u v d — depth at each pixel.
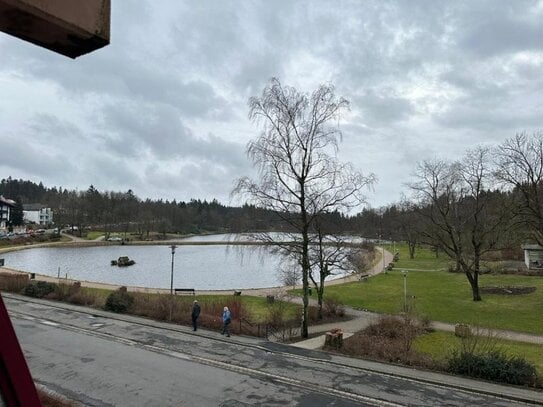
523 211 37.56
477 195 38.94
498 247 44.84
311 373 16.97
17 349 2.01
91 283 44.09
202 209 165.62
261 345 21.08
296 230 24.50
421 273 59.03
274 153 23.55
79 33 1.82
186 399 13.99
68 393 14.15
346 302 37.12
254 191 23.86
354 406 13.82
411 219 68.38
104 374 16.05
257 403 13.84
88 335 21.81
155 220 137.25
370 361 18.77
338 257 26.14
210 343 21.20
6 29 1.77
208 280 56.62
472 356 17.50
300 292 41.59
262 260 25.22
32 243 104.75
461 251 40.78
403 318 24.86
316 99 23.66
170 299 28.34
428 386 15.89
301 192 23.92
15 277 36.50
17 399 1.99
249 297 38.34
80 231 131.38
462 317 31.23
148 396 14.14
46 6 1.67
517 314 32.19
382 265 69.50
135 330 23.28
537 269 56.78
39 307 28.75
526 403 14.62
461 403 14.36
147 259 82.25
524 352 21.91
